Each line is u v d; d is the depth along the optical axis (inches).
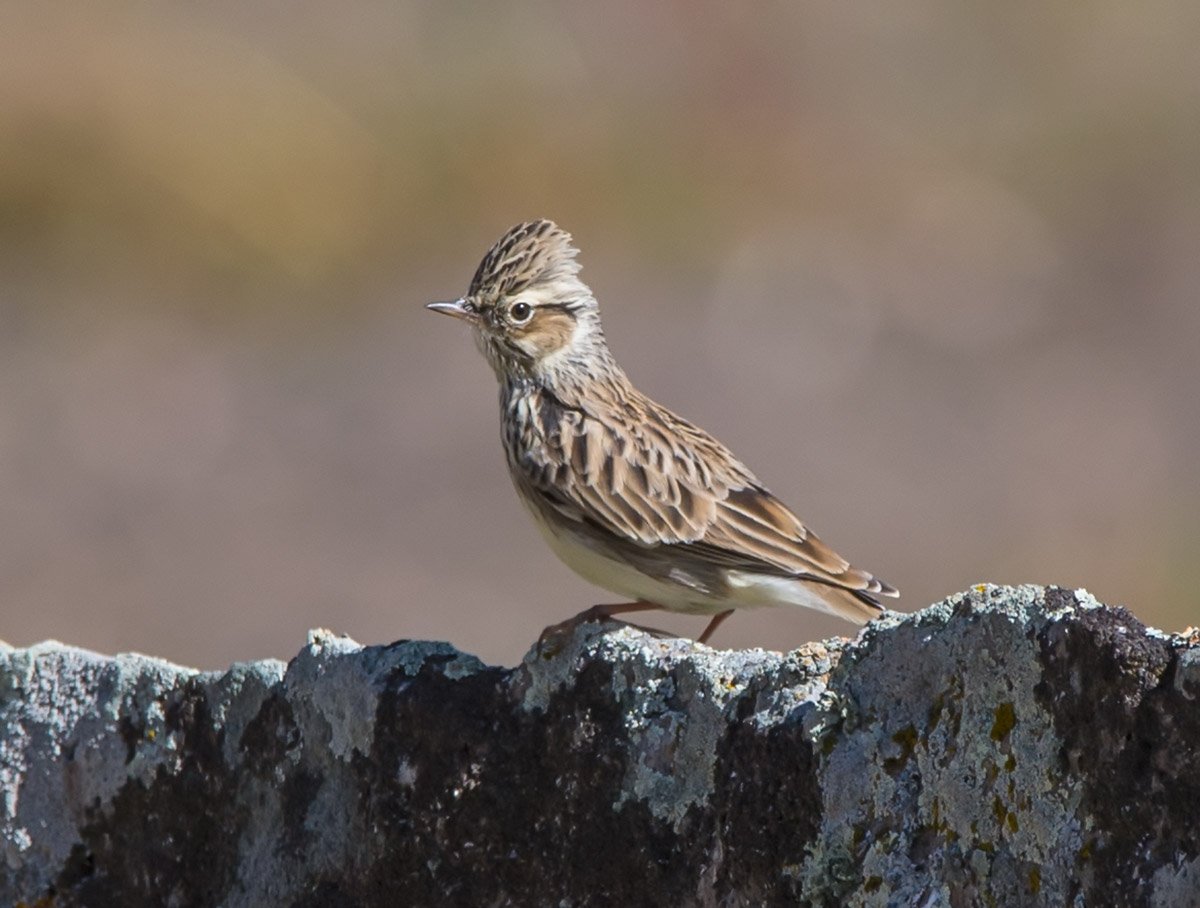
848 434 688.4
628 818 209.5
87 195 889.5
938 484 649.6
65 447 684.1
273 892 234.4
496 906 219.1
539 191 946.1
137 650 547.2
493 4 1095.6
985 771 180.2
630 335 781.3
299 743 234.1
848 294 825.5
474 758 221.1
